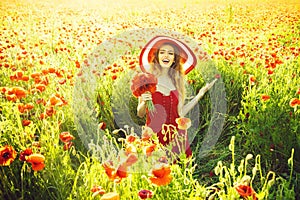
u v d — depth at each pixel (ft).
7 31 16.72
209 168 8.04
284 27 18.88
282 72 10.05
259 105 8.55
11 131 6.33
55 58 11.92
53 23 19.52
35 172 5.68
